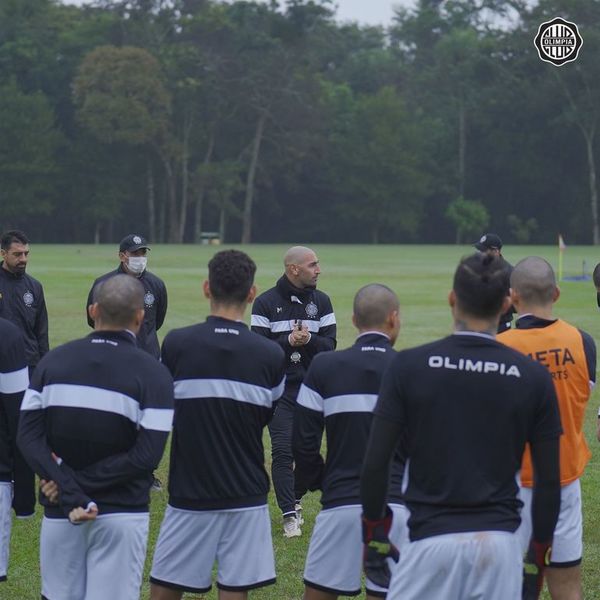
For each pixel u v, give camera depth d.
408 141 161.75
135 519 8.61
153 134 147.38
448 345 7.30
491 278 7.26
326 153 158.88
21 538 13.29
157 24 160.12
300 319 14.36
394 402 7.27
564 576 9.51
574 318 37.66
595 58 148.12
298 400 9.57
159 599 9.46
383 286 9.62
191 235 166.25
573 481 9.46
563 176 159.38
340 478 9.38
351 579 9.40
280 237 168.62
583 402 9.59
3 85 154.12
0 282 16.66
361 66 180.62
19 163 147.75
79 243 159.62
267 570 9.44
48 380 8.52
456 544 7.01
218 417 9.20
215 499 9.23
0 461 9.98
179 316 38.19
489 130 161.00
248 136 159.00
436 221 169.62
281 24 153.62
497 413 7.14
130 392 8.48
